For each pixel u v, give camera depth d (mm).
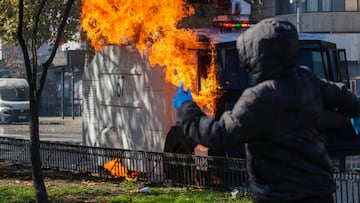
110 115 13281
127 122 12641
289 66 3533
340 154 10477
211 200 8719
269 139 3479
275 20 3584
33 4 21391
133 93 12383
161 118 11539
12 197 9117
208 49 10617
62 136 29453
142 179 11367
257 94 3449
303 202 3475
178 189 10055
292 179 3471
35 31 8414
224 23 11641
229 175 9461
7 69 58500
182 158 10367
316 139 3576
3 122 39125
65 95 54688
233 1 12211
